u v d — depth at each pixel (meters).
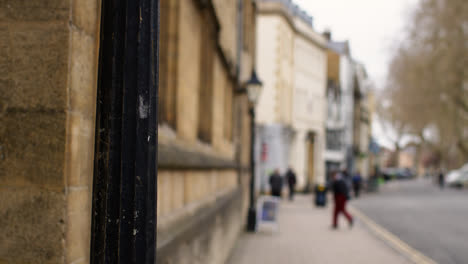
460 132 52.59
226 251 9.39
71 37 2.11
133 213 1.93
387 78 46.78
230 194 10.34
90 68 2.28
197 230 5.46
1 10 2.12
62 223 2.05
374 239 13.10
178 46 5.11
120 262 1.91
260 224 14.29
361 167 67.88
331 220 18.42
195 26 6.31
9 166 2.08
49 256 2.05
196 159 5.73
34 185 2.06
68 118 2.08
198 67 6.65
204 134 7.36
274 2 34.22
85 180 2.23
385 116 60.47
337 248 11.38
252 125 15.04
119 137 1.95
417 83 43.00
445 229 15.52
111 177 1.94
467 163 60.78
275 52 34.25
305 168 40.03
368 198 34.41
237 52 12.77
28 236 2.06
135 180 1.93
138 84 1.96
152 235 1.98
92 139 2.30
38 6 2.10
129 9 1.97
